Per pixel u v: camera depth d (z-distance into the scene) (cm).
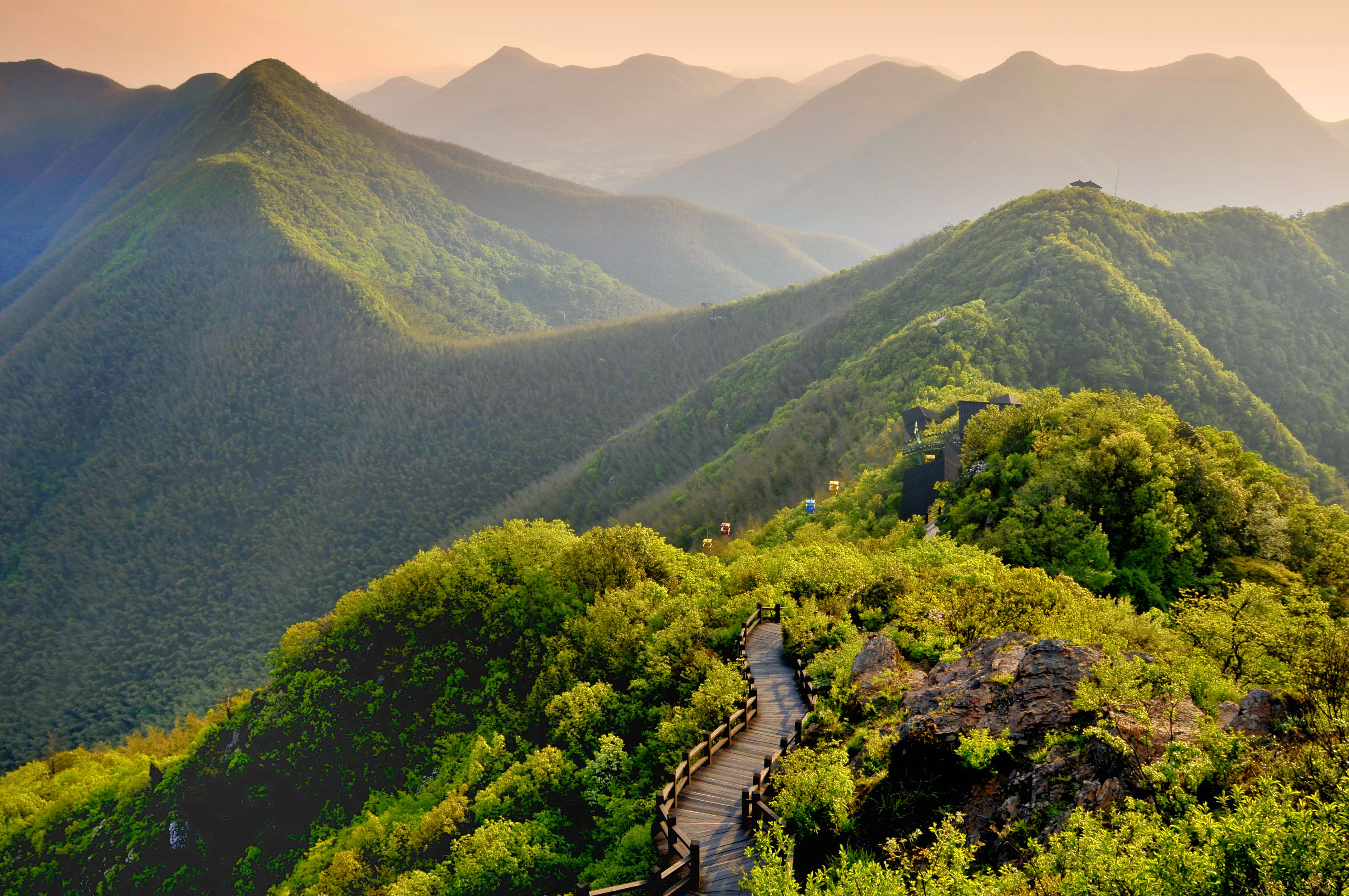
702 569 5062
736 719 2570
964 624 2677
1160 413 4606
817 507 7312
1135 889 1191
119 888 6425
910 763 1873
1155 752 1555
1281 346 14412
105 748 15688
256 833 6066
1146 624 2511
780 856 1814
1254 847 1142
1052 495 3866
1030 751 1720
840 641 2909
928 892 1397
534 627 5416
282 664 6462
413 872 3269
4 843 7225
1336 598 3494
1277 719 1542
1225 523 3909
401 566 6538
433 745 5444
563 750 3650
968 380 9850
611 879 2350
